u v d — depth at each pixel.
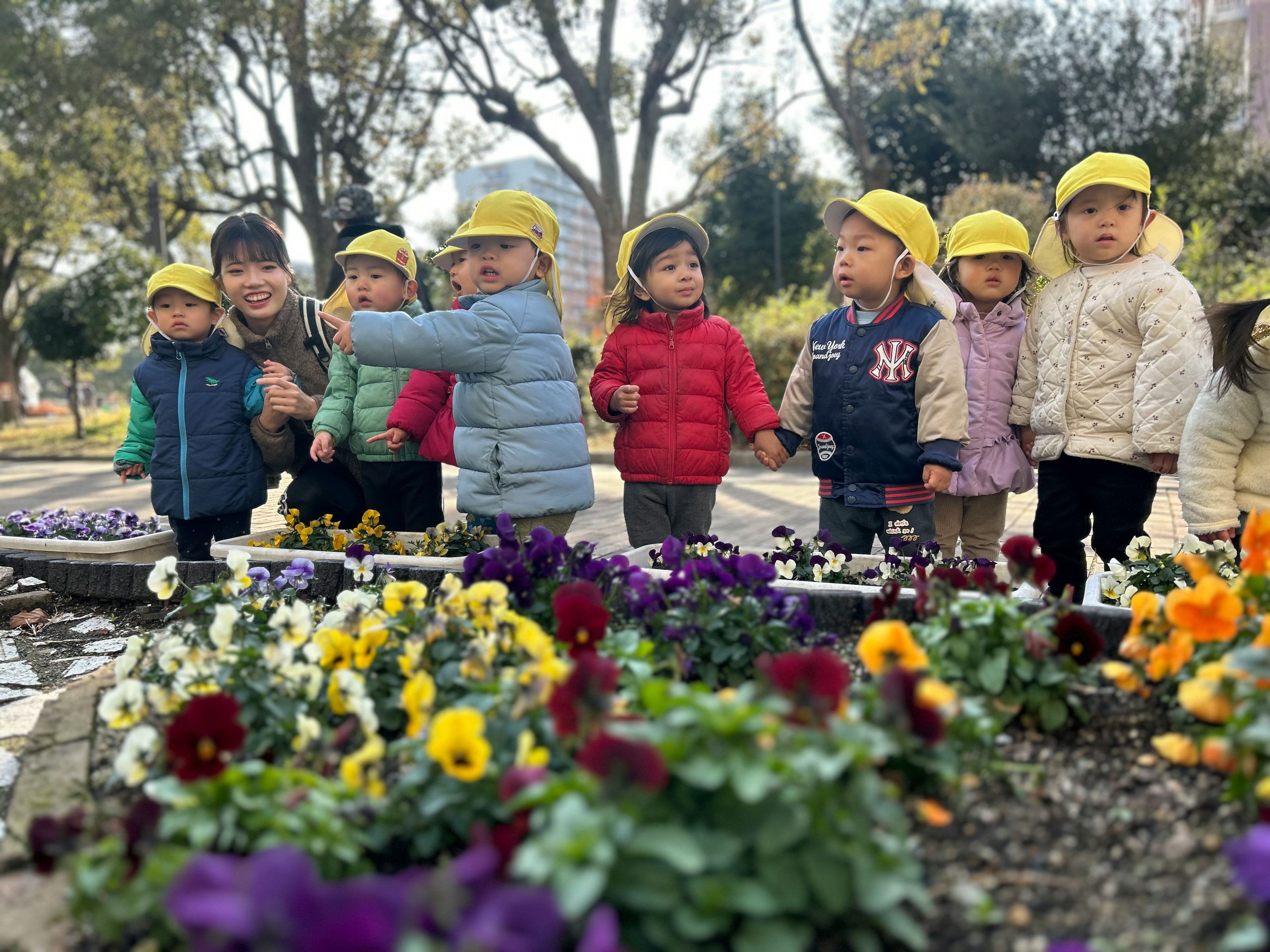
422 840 1.77
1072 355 4.05
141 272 21.72
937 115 23.72
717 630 2.59
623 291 4.35
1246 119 21.22
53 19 20.98
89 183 25.73
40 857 1.73
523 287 4.17
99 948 1.66
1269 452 3.53
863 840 1.51
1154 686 2.35
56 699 2.78
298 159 22.69
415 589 2.63
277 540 4.61
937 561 3.64
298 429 5.00
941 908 1.64
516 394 4.05
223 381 4.73
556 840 1.37
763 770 1.46
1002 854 1.76
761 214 34.53
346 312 5.04
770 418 4.20
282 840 1.59
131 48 19.19
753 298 35.84
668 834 1.40
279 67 20.48
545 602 2.80
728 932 1.54
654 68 19.48
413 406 4.52
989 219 4.32
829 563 3.77
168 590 2.88
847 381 3.98
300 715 2.10
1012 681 2.21
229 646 2.47
